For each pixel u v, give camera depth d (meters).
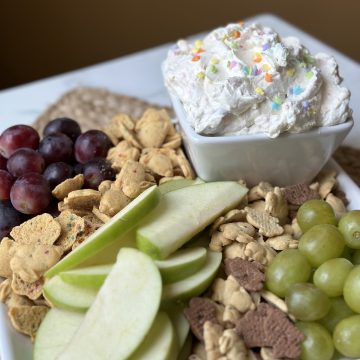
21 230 0.37
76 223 0.37
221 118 0.37
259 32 0.41
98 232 0.35
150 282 0.33
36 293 0.35
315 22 0.95
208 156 0.39
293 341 0.32
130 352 0.31
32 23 0.89
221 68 0.40
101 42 0.93
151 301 0.32
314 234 0.35
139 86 0.60
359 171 0.47
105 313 0.32
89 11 0.90
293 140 0.38
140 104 0.57
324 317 0.34
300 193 0.41
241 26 0.43
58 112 0.55
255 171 0.41
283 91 0.39
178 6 0.92
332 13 0.94
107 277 0.33
